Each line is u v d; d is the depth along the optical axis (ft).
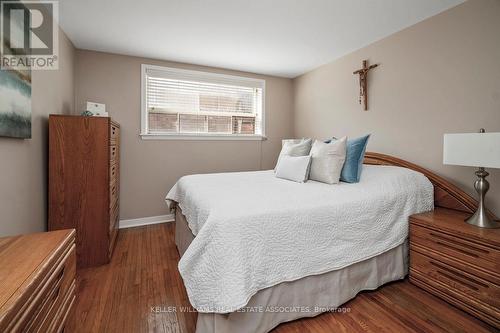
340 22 7.29
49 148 6.35
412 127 7.54
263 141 12.76
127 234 9.29
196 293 3.89
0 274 2.31
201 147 11.46
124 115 10.03
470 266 4.75
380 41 8.44
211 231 3.98
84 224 6.68
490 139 4.63
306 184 6.72
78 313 4.81
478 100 6.07
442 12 6.72
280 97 13.03
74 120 6.54
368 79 8.91
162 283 5.92
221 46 9.03
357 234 5.16
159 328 4.44
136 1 6.22
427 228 5.50
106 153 6.87
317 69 11.44
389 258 5.76
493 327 4.43
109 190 6.92
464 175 6.43
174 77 10.78
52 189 6.39
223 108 11.96
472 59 6.16
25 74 4.83
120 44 8.91
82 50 9.32
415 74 7.42
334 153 6.84
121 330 4.39
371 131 8.86
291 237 4.42
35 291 2.24
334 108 10.50
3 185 4.42
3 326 1.73
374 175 6.77
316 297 4.70
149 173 10.57
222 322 3.75
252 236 4.06
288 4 6.36
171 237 9.00
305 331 4.36
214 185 6.72
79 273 6.37
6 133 4.15
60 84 7.49
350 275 5.09
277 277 4.22
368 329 4.42
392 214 5.74
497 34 5.72
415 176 6.56
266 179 7.74
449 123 6.65
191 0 6.20
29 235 3.31
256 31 7.86
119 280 6.05
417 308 4.99
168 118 10.93
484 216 5.18
